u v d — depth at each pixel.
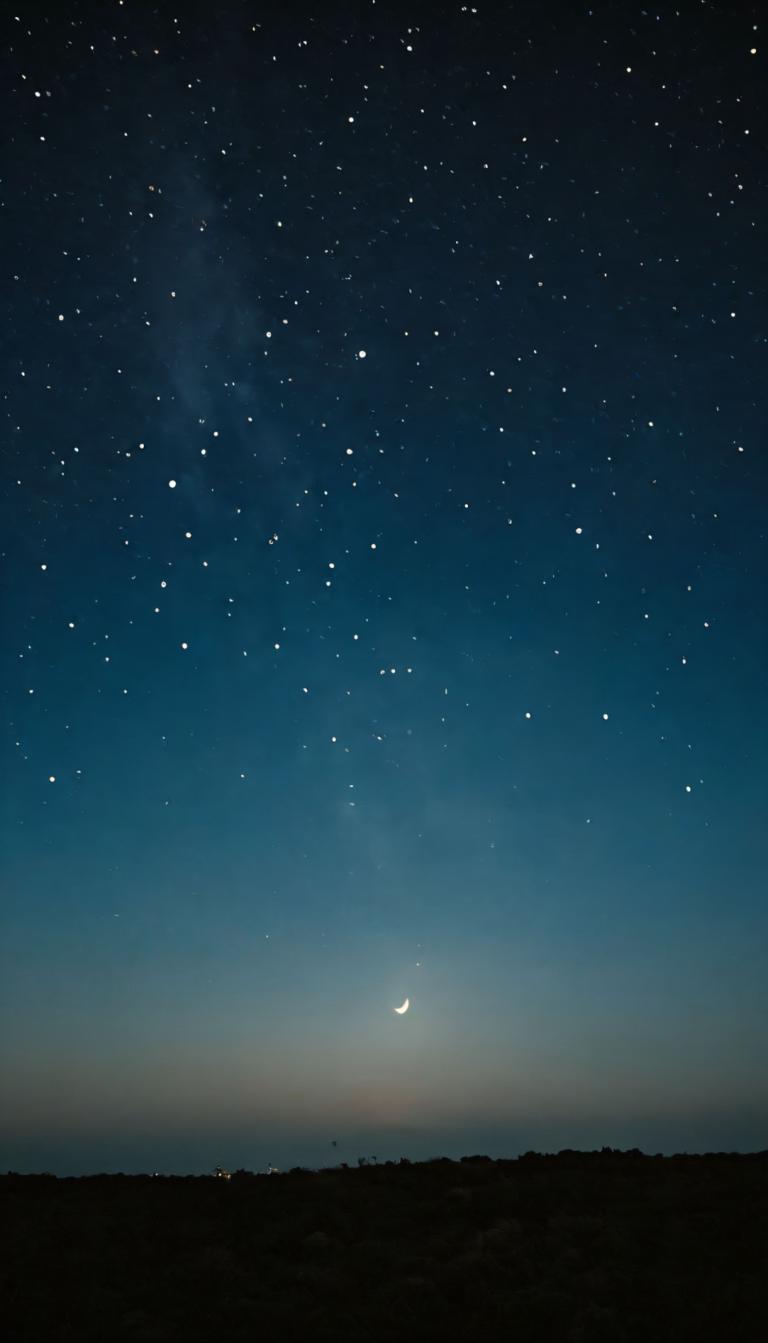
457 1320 12.52
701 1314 12.32
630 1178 20.22
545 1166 21.97
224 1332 11.97
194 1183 20.75
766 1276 13.70
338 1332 11.98
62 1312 12.60
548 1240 15.55
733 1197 18.02
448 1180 20.34
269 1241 15.83
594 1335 11.63
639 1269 14.30
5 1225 16.64
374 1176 20.95
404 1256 15.03
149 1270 14.39
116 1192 19.55
